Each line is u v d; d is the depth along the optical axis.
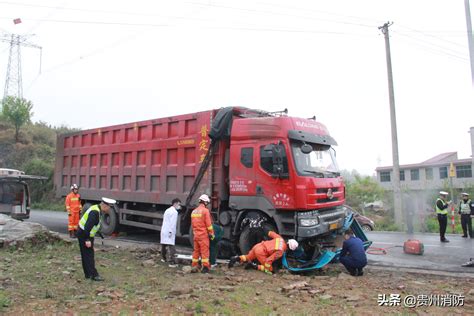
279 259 8.25
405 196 17.80
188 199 10.27
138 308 5.27
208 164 9.88
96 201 14.23
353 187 29.28
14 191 16.02
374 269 8.73
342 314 5.11
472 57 9.72
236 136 9.41
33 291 6.00
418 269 8.74
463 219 14.48
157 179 11.50
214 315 5.00
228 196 9.77
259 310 5.26
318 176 8.70
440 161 40.06
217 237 8.84
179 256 8.91
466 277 7.84
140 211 12.28
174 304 5.46
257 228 8.83
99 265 8.16
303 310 5.27
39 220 20.09
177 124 10.95
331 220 8.96
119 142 12.95
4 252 9.15
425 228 18.08
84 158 14.51
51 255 9.00
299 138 8.53
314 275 8.08
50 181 32.25
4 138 40.69
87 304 5.43
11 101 40.22
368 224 17.16
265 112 10.50
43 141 43.72
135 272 7.66
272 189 8.63
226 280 7.08
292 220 8.37
